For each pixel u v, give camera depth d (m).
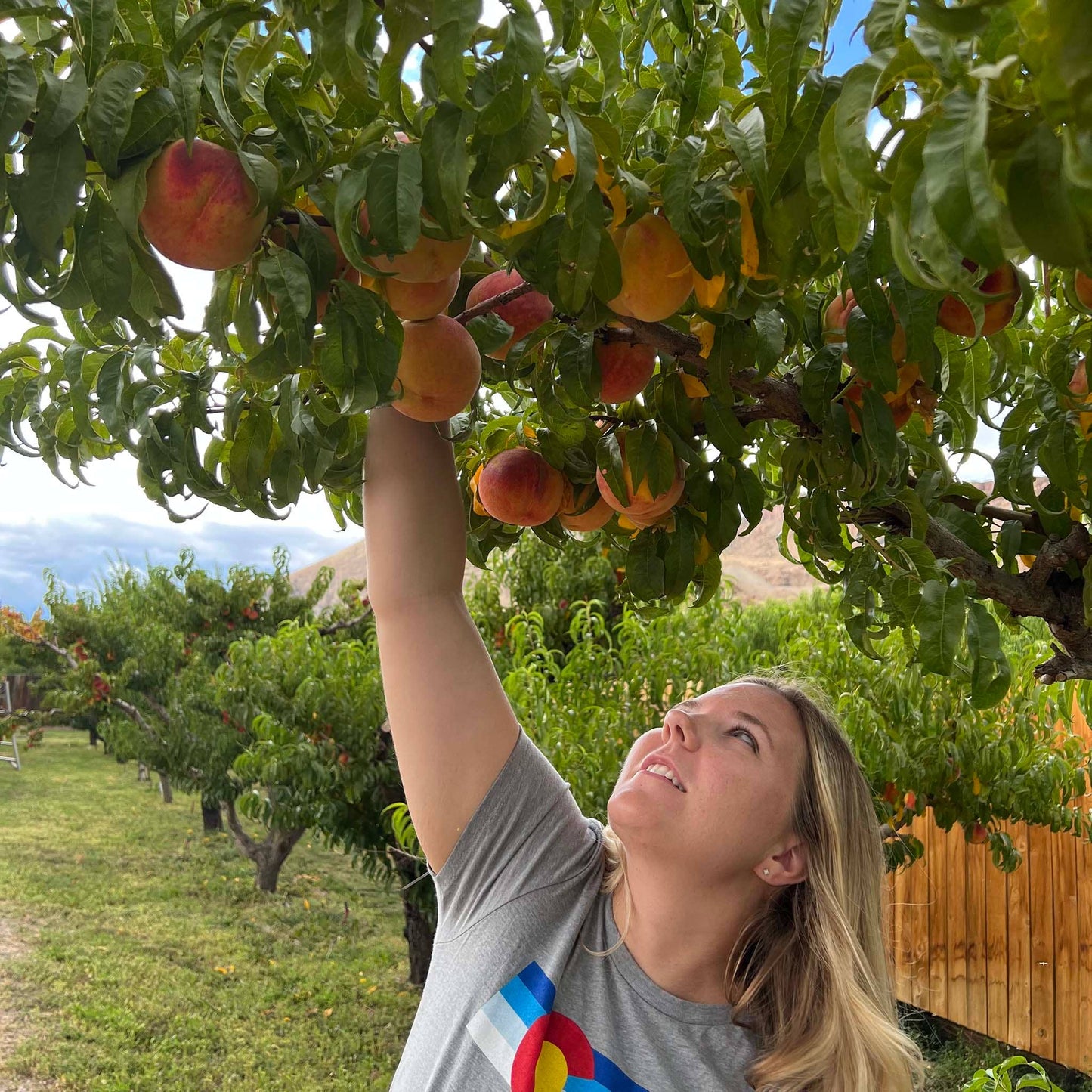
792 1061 1.49
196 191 0.76
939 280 0.62
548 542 1.63
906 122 0.63
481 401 1.66
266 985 7.55
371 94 0.78
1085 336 1.31
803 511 1.53
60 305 0.76
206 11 0.75
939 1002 6.31
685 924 1.54
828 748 1.65
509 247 0.90
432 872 1.66
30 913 8.92
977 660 1.39
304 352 0.81
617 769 3.98
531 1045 1.43
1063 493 1.55
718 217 0.93
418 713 1.60
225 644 11.99
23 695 18.28
